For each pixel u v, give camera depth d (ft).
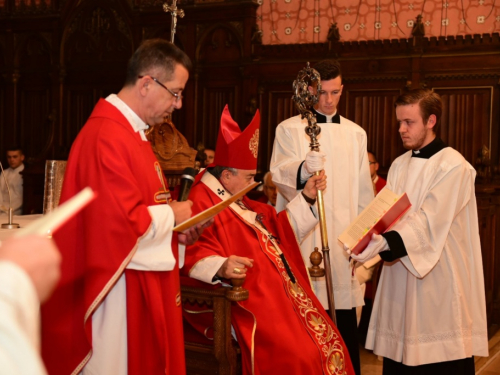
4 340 2.62
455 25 21.74
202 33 24.59
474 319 11.12
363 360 15.84
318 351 9.46
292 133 11.97
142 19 25.59
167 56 7.77
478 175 19.27
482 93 20.66
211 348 9.52
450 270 10.71
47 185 12.59
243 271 9.07
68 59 27.25
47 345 7.45
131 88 7.86
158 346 7.77
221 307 9.24
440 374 10.85
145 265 7.48
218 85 24.52
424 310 10.66
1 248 2.93
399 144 21.79
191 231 8.40
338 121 12.03
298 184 11.16
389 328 11.07
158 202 7.92
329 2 23.43
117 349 7.64
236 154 10.21
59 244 7.43
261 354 9.32
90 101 26.91
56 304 7.42
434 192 10.50
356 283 12.03
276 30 24.23
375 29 22.82
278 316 9.53
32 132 27.99
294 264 10.71
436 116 10.85
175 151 13.03
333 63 11.67
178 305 8.05
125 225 7.18
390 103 21.88
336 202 11.74
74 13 26.96
